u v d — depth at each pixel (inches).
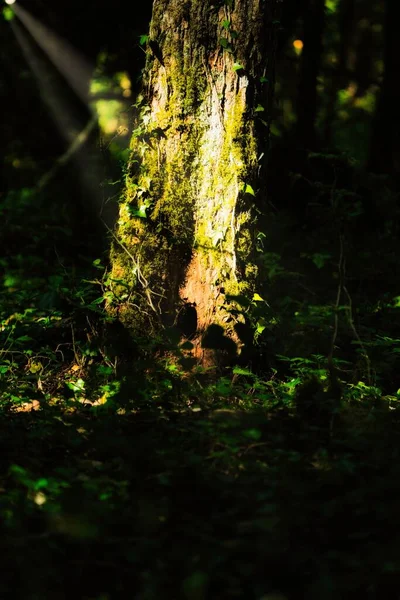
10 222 594.9
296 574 177.2
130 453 236.5
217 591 173.2
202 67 332.8
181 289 337.1
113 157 642.8
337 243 498.6
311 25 603.5
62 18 724.0
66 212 623.8
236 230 331.0
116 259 342.0
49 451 252.5
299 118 605.0
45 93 797.2
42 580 172.2
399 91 637.9
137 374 296.0
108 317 336.8
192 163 335.9
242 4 330.0
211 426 249.3
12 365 337.1
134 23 695.7
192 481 220.5
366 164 650.8
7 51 861.2
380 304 418.3
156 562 181.3
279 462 233.5
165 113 335.6
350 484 221.0
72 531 188.5
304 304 425.7
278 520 192.4
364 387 315.6
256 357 327.3
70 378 331.9
